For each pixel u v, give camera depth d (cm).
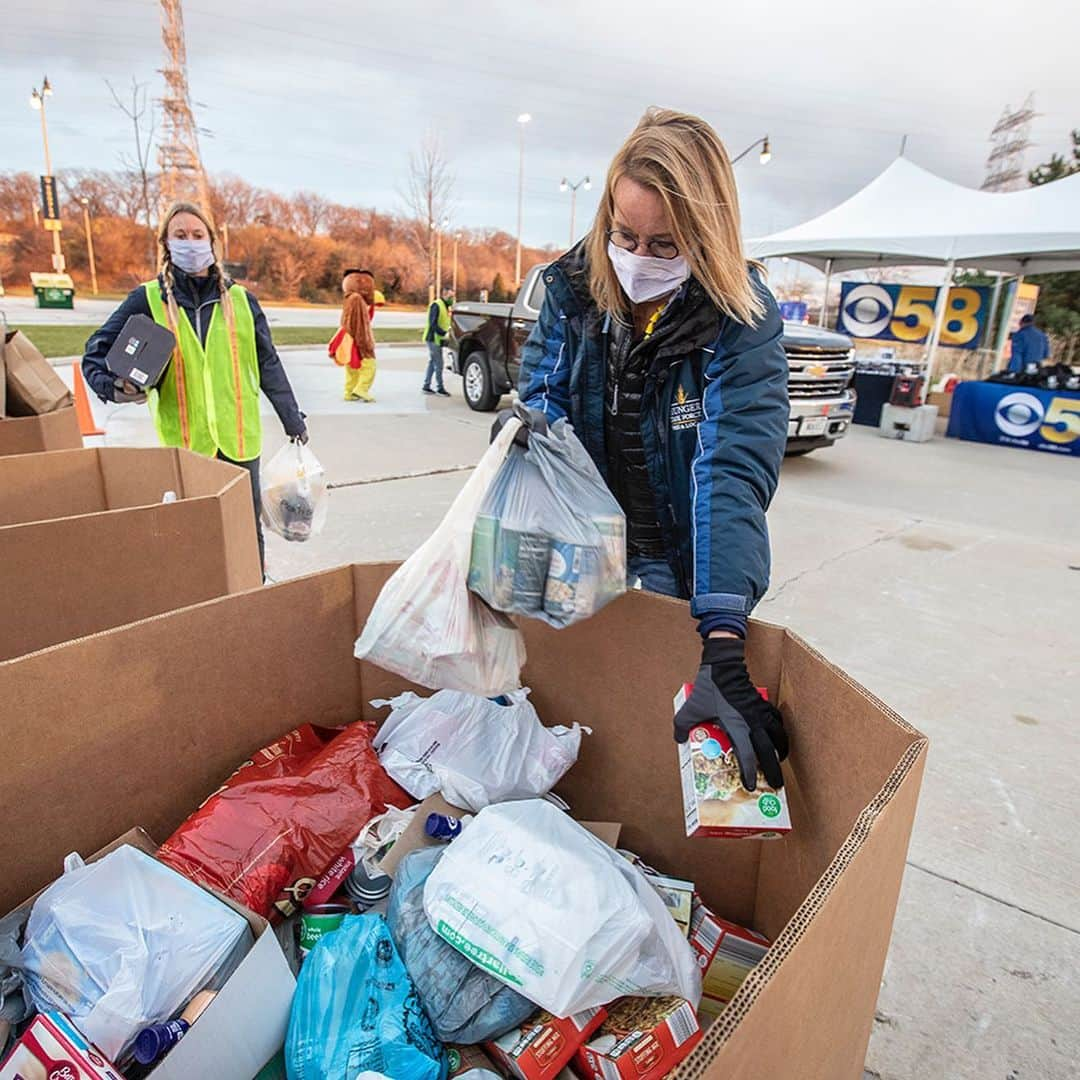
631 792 149
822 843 109
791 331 696
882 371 1032
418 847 127
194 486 222
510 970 100
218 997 90
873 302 1180
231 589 192
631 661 142
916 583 414
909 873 199
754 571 121
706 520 124
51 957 94
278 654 143
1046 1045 152
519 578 129
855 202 1054
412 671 135
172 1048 86
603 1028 105
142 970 92
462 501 132
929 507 585
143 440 627
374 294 949
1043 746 260
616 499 159
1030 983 166
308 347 1720
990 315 1130
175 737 129
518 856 111
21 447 263
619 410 146
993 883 196
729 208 122
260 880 118
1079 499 630
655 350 135
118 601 175
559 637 150
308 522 271
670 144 119
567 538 129
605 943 101
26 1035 81
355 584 154
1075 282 1786
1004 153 3188
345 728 152
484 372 896
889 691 295
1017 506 599
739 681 114
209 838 120
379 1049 95
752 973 65
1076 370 1080
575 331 149
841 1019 88
